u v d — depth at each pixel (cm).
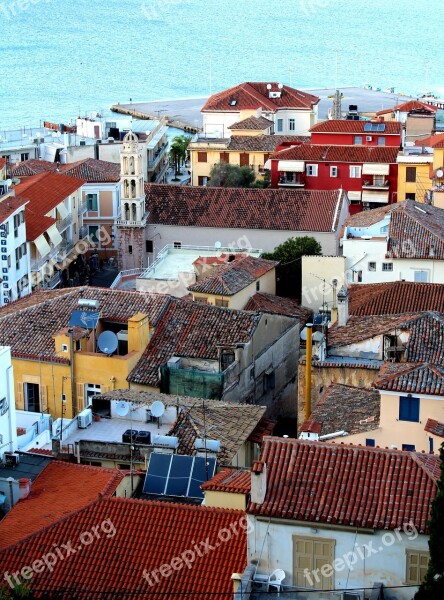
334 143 19850
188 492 7075
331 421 7681
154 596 5947
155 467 7244
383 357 8938
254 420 8469
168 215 16612
